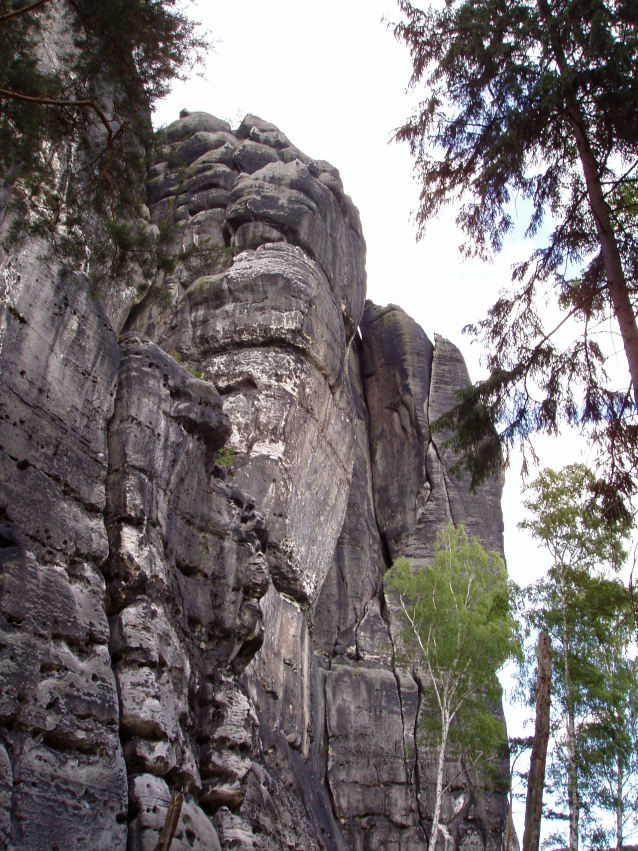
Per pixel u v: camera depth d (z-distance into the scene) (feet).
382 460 132.77
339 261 108.99
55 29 57.11
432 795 102.12
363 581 115.75
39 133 43.98
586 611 74.95
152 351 62.44
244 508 69.36
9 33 43.60
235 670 64.64
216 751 58.49
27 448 49.37
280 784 70.38
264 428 89.92
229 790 57.36
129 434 57.41
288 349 94.43
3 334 49.08
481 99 46.88
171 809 40.16
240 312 95.09
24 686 43.65
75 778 43.91
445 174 47.83
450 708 92.07
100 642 49.85
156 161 49.98
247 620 64.54
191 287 99.45
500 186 46.70
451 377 138.92
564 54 44.34
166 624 55.11
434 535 123.65
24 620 45.32
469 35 46.19
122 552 53.72
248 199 102.99
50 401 52.06
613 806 80.18
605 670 77.51
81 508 52.90
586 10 43.47
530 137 45.55
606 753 72.79
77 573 50.83
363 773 100.53
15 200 45.03
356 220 117.80
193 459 63.72
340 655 108.88
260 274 96.07
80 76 45.11
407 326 142.61
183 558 60.59
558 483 77.41
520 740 78.59
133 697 50.24
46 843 40.78
